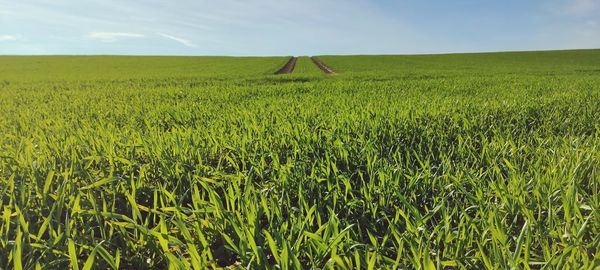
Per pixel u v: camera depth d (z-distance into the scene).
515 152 3.20
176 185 2.67
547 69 38.44
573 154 2.84
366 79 21.06
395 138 3.79
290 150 3.39
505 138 3.83
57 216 2.03
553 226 1.85
